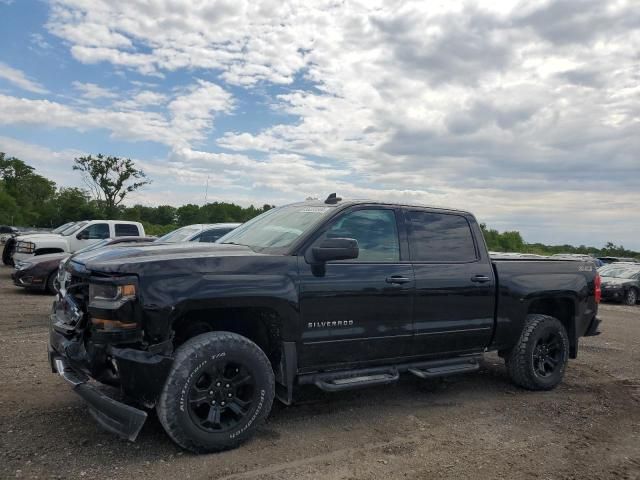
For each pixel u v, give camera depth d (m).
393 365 4.91
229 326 4.39
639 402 5.55
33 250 14.98
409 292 4.83
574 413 5.10
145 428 4.18
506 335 5.58
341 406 5.07
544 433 4.51
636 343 9.35
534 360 5.80
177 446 3.86
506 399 5.50
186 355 3.68
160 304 3.65
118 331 3.58
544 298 5.95
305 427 4.44
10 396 4.83
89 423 4.23
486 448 4.13
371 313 4.60
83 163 53.06
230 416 3.96
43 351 6.68
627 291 19.34
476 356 5.50
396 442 4.18
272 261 4.19
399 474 3.60
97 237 15.97
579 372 6.85
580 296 6.16
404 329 4.80
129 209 55.56
